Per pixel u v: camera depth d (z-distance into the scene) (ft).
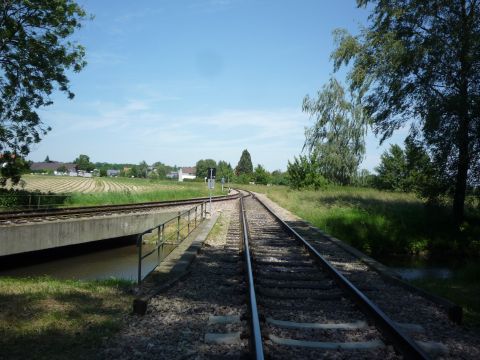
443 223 78.54
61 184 213.87
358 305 23.20
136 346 17.15
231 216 84.28
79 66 86.17
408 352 16.40
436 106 70.95
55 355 16.11
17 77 82.02
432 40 72.84
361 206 91.97
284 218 82.84
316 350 17.20
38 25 80.33
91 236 62.08
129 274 49.16
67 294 24.94
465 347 18.39
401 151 182.19
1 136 84.69
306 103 166.50
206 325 19.80
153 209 88.94
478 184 76.43
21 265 55.77
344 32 107.04
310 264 36.78
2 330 18.40
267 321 20.20
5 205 83.87
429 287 30.81
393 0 82.48
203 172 536.83
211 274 32.01
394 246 67.56
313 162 164.04
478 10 71.10
